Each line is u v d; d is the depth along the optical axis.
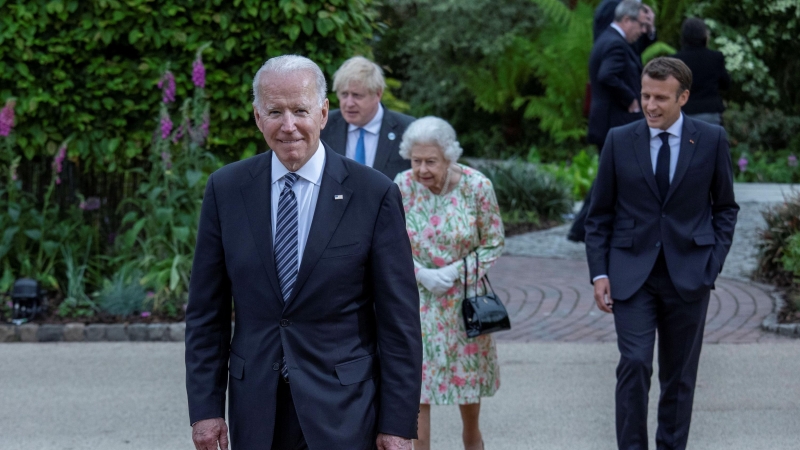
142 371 7.73
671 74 5.11
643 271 5.16
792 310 9.01
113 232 10.25
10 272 9.54
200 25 9.90
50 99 9.77
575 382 7.30
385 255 3.47
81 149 10.02
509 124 26.23
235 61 10.20
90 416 6.60
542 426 6.36
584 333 8.73
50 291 9.70
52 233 9.74
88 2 9.82
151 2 9.75
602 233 5.41
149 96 10.09
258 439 3.39
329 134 6.70
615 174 5.32
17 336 8.73
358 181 3.50
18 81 9.78
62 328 8.76
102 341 8.74
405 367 3.46
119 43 10.02
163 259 9.55
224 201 3.51
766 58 21.70
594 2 22.59
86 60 9.97
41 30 9.71
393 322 3.46
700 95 12.22
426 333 5.38
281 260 3.43
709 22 20.77
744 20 21.22
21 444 6.04
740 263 11.17
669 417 5.27
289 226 3.45
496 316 5.27
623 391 5.10
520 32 25.05
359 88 6.47
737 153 21.59
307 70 3.36
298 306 3.39
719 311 9.23
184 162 9.59
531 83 25.83
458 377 5.36
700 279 5.09
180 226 9.55
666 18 21.58
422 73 25.97
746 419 6.38
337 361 3.41
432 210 5.42
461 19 24.53
